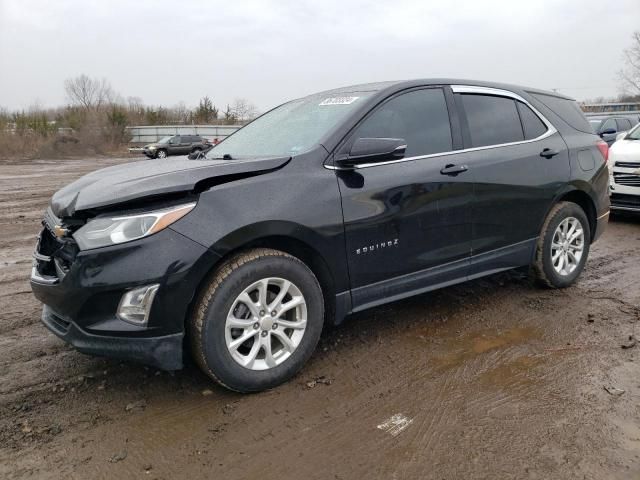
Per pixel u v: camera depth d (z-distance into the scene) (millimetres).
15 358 3434
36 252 3090
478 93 4012
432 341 3621
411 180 3387
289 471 2324
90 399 2936
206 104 55438
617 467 2305
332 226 3045
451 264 3713
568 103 4824
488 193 3812
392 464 2354
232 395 2955
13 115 40594
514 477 2254
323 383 3070
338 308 3221
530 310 4164
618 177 7391
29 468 2357
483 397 2895
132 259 2566
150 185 2688
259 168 2930
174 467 2363
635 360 3303
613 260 5645
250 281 2820
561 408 2771
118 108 45688
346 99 3617
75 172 20812
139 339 2639
